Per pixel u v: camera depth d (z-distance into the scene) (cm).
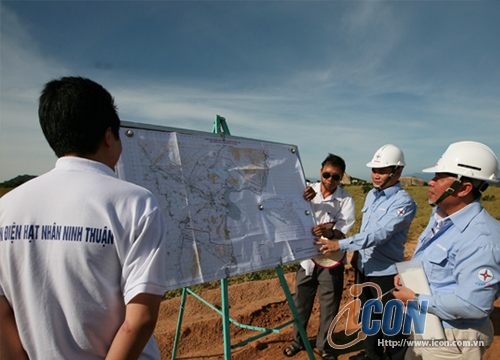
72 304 93
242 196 240
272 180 268
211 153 236
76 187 98
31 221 95
